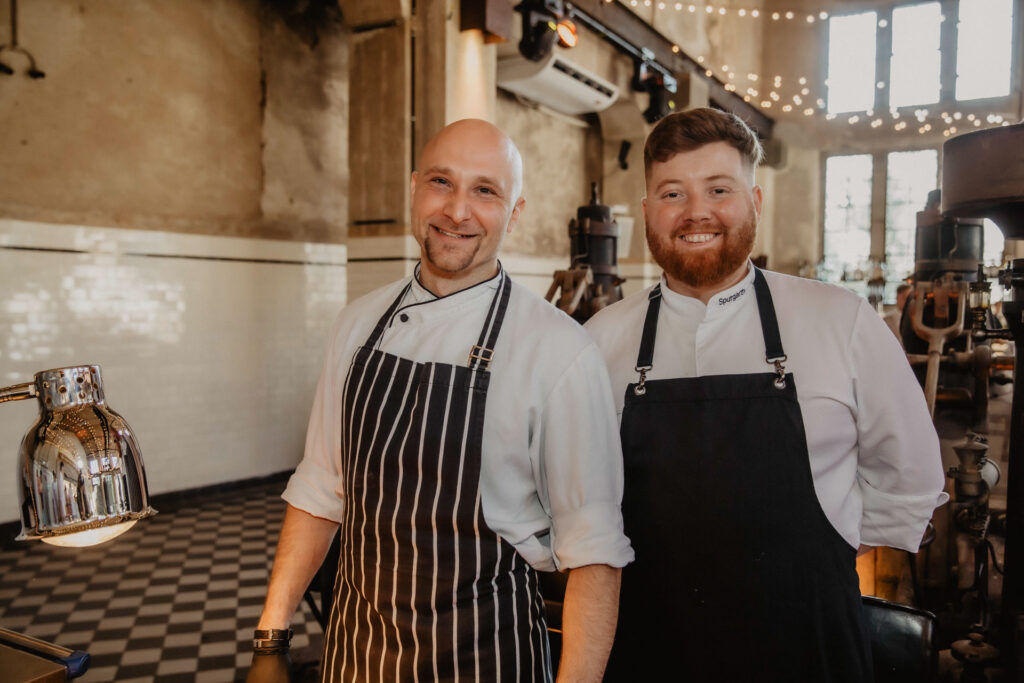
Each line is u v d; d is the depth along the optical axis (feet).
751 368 4.82
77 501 2.94
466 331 4.60
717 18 36.37
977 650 7.09
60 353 16.06
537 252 28.94
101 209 16.71
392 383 4.48
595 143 31.83
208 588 13.26
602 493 4.33
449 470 4.23
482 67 18.89
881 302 18.28
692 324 5.03
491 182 4.45
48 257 15.81
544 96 26.09
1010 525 6.93
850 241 42.98
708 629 4.60
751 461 4.54
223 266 19.19
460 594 4.22
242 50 19.51
